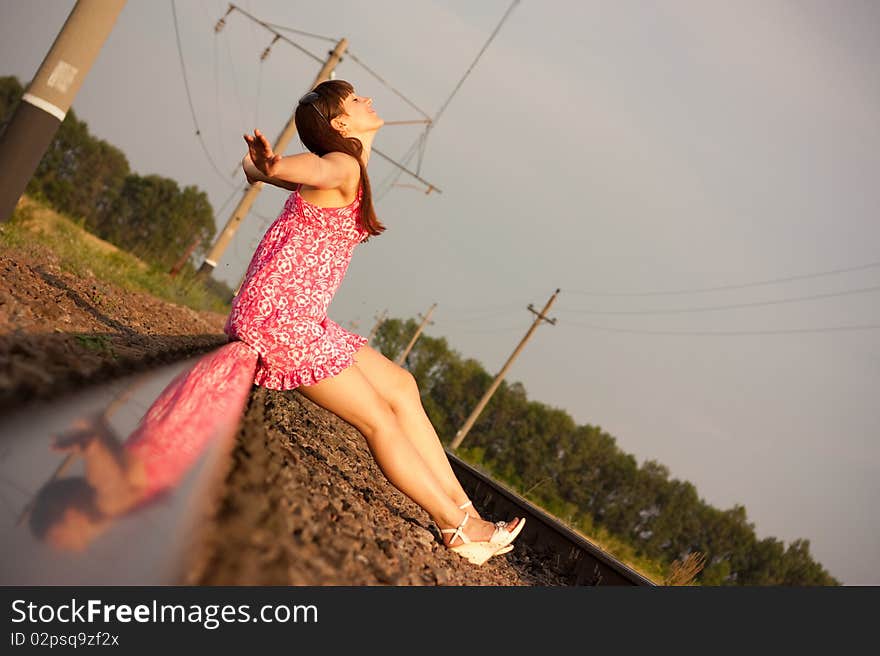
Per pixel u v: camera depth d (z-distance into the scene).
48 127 9.98
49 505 1.61
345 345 4.15
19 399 2.07
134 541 1.42
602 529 18.81
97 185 78.50
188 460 1.92
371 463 6.88
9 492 1.61
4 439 1.83
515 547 6.66
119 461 1.91
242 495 2.02
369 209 3.95
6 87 56.72
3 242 8.70
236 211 25.14
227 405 2.70
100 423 2.26
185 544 1.40
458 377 83.06
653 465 78.62
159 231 82.38
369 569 3.00
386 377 4.27
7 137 9.84
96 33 10.07
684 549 78.75
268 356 3.93
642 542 78.19
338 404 4.07
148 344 6.59
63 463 1.86
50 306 5.66
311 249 3.93
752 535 78.75
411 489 4.21
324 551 2.64
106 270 13.30
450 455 10.40
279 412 6.44
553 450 78.94
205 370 3.27
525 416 80.25
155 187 81.19
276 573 1.67
